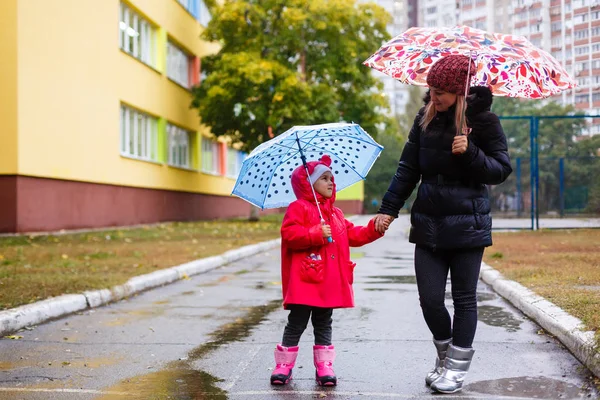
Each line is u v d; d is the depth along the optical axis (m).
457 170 4.19
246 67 26.47
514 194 26.55
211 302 7.98
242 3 28.06
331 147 4.73
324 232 4.28
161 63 27.05
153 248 14.13
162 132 27.33
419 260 4.35
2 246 14.04
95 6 20.80
